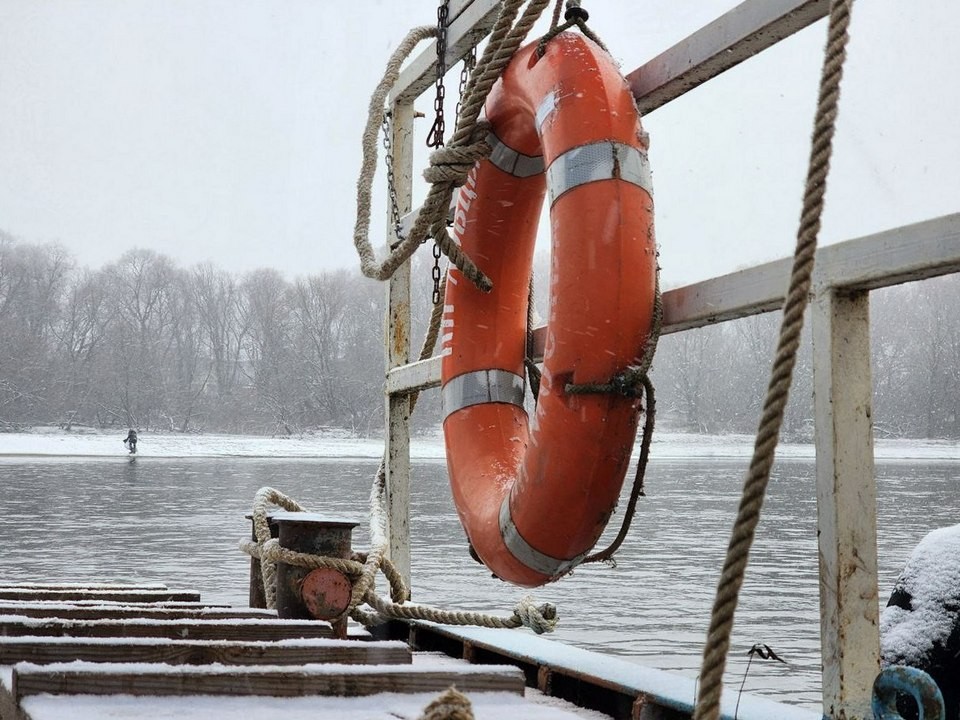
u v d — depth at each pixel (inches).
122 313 3287.4
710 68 108.6
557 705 106.7
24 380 2896.2
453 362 131.6
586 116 104.0
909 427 2546.8
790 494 1005.8
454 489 126.3
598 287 99.0
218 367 3282.5
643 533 605.3
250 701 76.5
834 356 85.3
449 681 82.8
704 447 2332.7
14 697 74.1
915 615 92.1
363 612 153.3
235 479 1146.7
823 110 61.7
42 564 428.5
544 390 102.2
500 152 127.5
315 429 3097.9
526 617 130.2
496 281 131.2
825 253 86.1
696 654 241.3
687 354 2741.1
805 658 237.5
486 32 152.9
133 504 793.6
